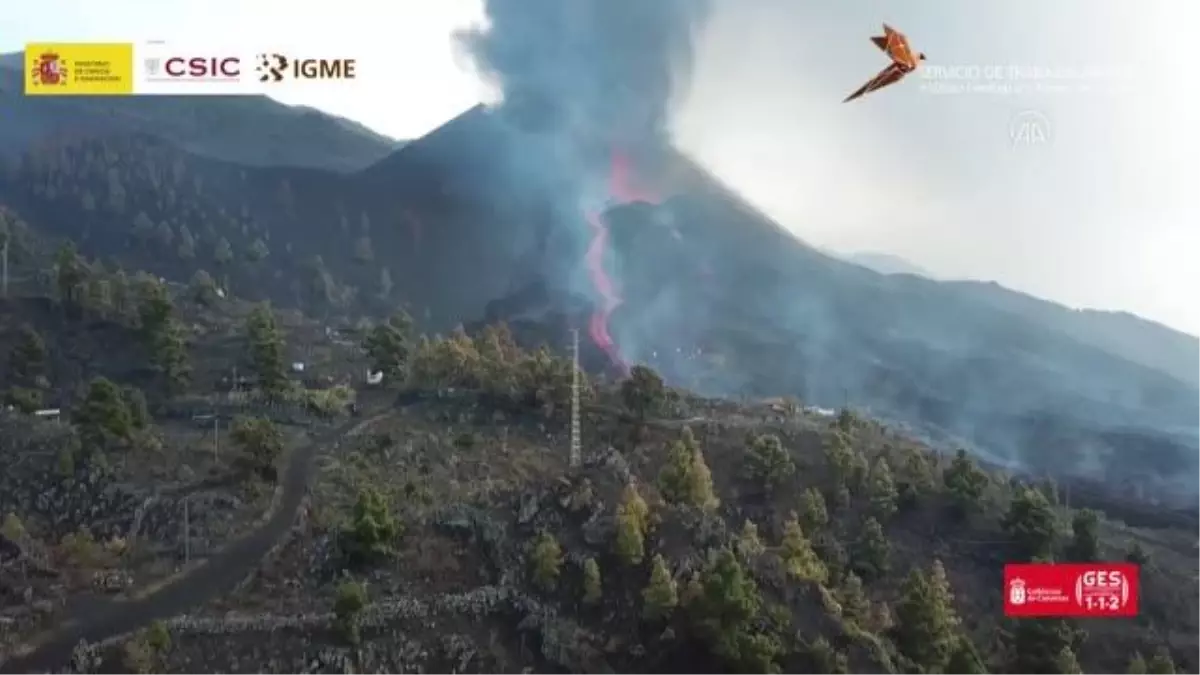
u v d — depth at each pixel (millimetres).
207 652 63531
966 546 92438
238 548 75188
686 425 101938
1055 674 78000
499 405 103375
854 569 86188
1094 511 110500
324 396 104438
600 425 100188
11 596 67875
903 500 96375
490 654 67188
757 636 68875
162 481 83062
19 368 102375
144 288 117750
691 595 70938
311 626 66250
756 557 77812
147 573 72062
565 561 75062
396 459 90188
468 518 78438
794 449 99625
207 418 98500
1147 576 92500
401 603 69188
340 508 80438
